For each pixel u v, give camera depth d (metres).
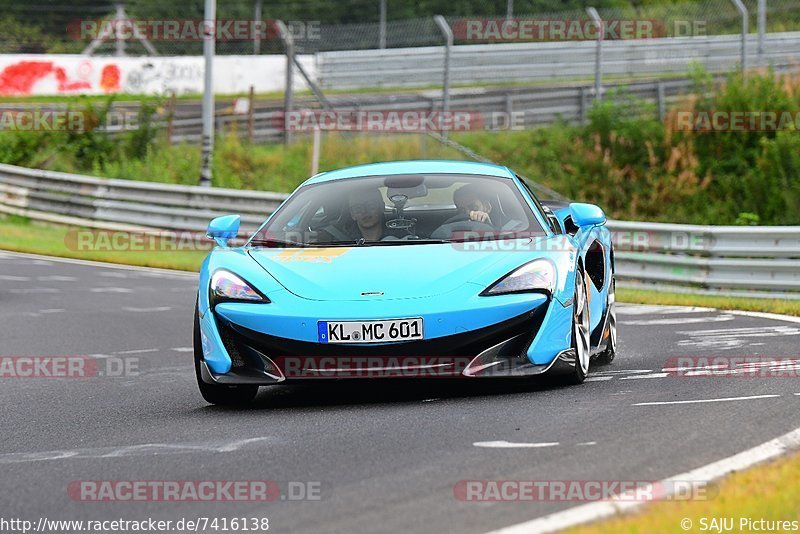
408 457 16.33
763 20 98.06
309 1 160.25
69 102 107.25
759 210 81.81
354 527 12.88
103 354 32.88
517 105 106.88
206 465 16.72
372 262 22.69
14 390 26.91
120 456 17.86
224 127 111.31
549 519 12.68
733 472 14.57
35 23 164.62
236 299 22.14
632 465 15.25
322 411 21.23
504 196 25.53
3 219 88.00
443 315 21.17
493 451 16.42
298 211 25.53
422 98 107.12
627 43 119.25
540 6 151.62
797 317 36.69
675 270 51.69
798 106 90.69
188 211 76.12
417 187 25.83
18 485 16.12
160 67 121.50
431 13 152.75
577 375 22.59
